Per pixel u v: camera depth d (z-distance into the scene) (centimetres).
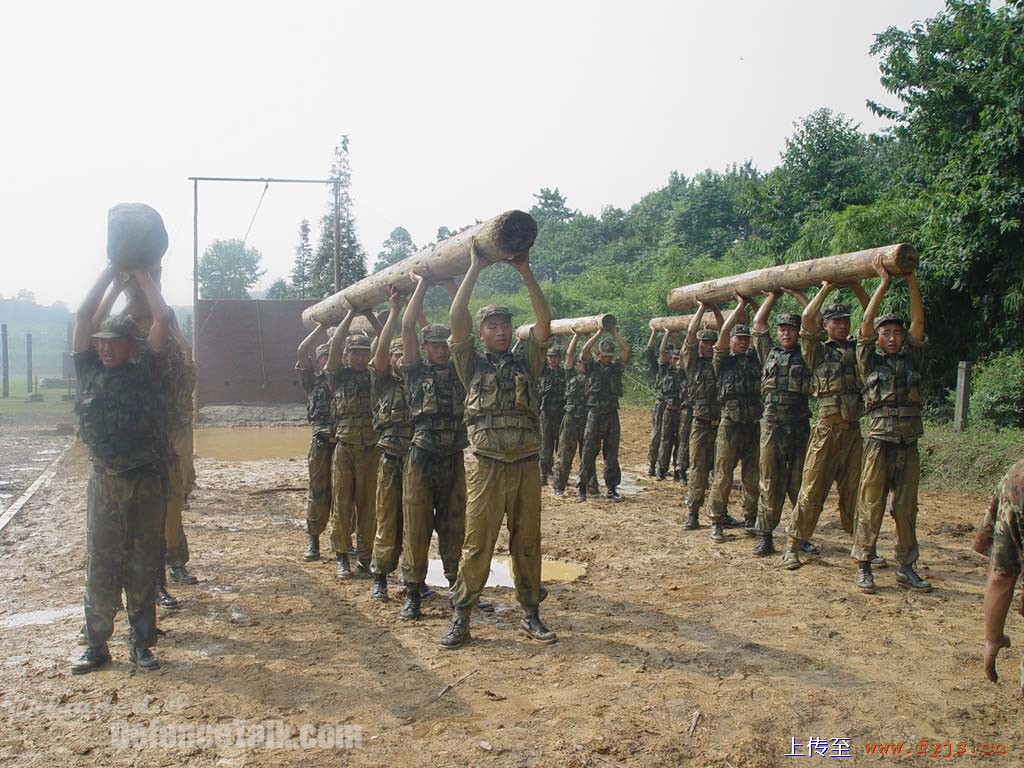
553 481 1151
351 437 685
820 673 470
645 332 2456
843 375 684
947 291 1412
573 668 481
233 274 6788
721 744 385
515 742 387
